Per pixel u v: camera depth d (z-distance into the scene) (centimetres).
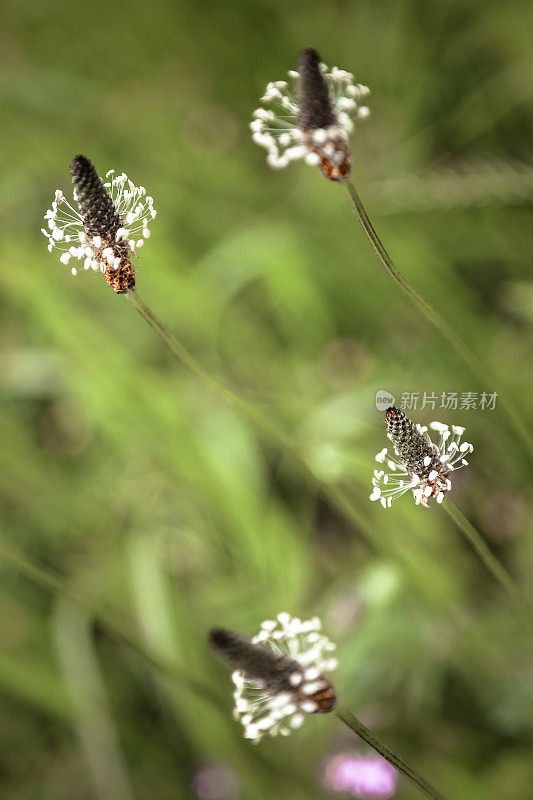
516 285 74
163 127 100
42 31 115
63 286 87
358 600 69
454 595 68
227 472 71
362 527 63
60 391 85
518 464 71
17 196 96
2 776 71
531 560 69
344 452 66
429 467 57
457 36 97
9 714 71
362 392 72
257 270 78
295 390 79
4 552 62
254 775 67
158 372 82
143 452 78
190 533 74
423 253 78
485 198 70
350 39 100
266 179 94
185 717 68
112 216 57
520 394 71
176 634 69
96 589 74
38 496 82
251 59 102
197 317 82
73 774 70
